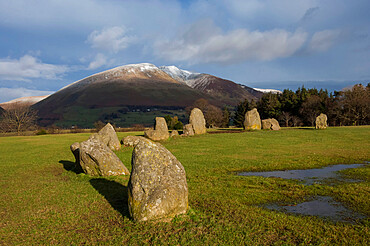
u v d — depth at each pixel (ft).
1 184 46.16
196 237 24.84
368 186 40.75
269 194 38.29
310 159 62.95
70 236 25.99
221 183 43.93
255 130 140.77
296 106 274.16
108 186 43.42
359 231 26.25
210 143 93.30
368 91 231.30
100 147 51.62
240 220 28.89
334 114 240.12
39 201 36.47
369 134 109.91
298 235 25.48
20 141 119.65
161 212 28.09
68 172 55.88
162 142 99.91
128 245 23.84
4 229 27.73
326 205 33.78
